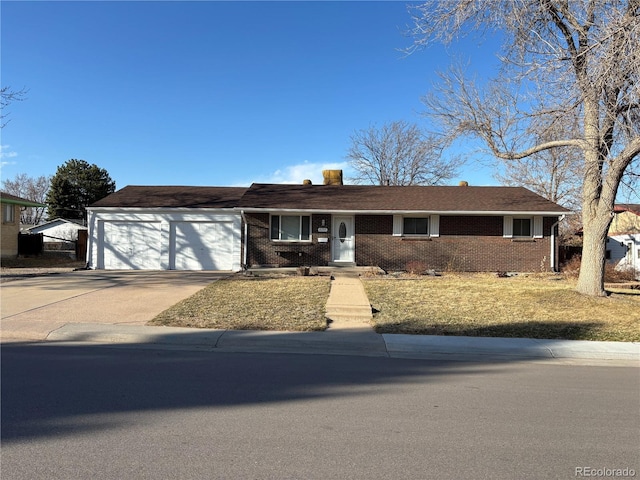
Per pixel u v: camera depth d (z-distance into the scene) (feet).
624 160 36.09
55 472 11.02
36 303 36.45
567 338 27.96
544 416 15.55
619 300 38.17
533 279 54.90
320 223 63.31
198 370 20.72
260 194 68.54
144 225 65.98
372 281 50.75
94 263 65.67
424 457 12.21
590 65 33.35
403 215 63.98
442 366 22.43
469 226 63.67
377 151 125.18
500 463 11.95
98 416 14.78
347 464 11.69
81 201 177.68
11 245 86.79
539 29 40.40
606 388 19.01
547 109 39.93
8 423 14.11
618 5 31.58
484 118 44.73
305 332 28.50
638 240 84.33
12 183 225.56
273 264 63.10
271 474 11.07
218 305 36.24
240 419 14.73
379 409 15.97
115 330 28.02
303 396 17.28
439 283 49.39
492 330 29.50
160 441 12.90
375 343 26.21
